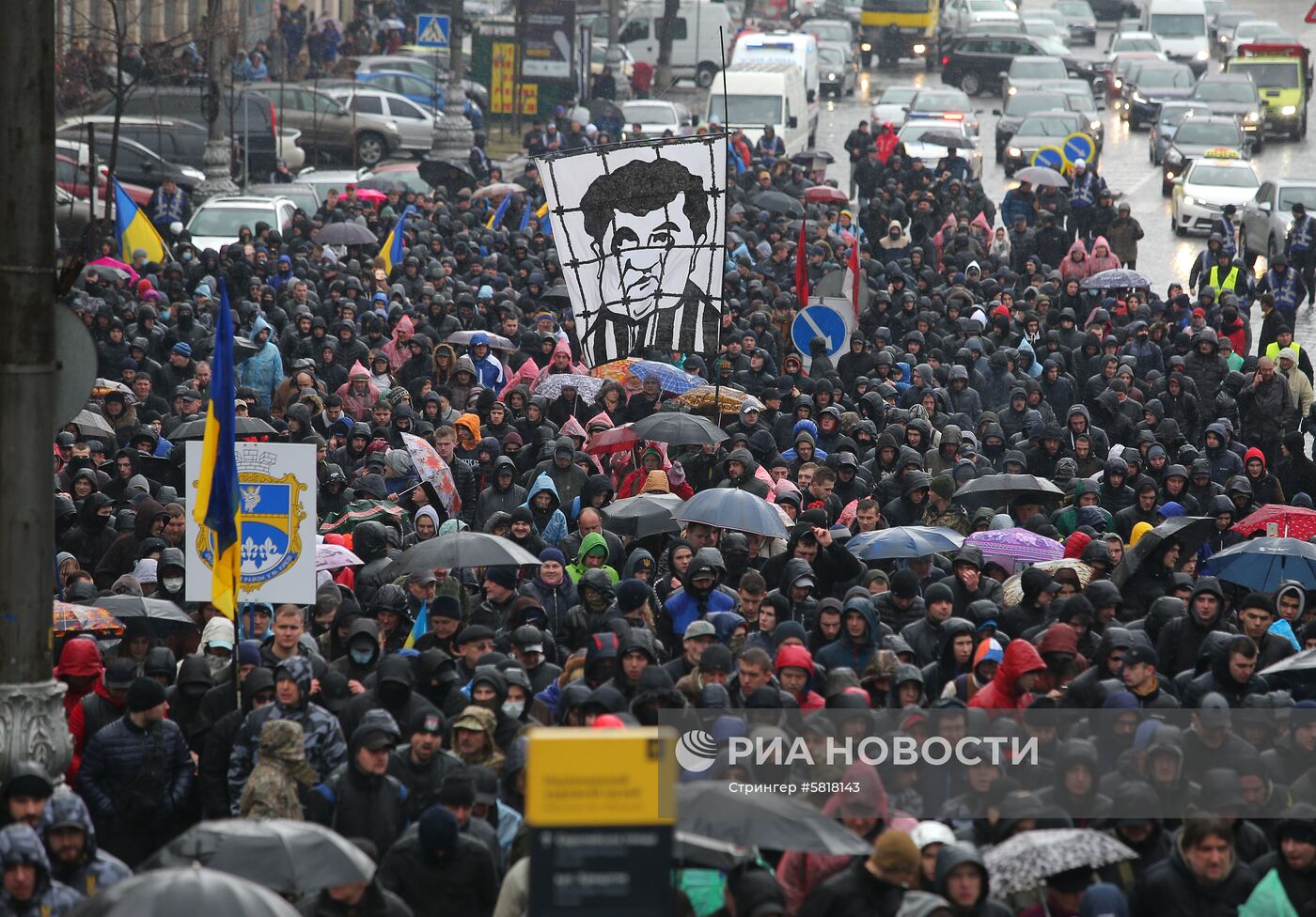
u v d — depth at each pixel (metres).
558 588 45.09
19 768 28.59
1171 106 182.00
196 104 146.88
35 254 30.22
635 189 66.62
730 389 66.88
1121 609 47.84
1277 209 130.50
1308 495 64.44
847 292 86.75
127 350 74.88
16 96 29.89
